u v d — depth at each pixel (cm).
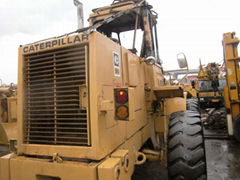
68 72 158
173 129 211
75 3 316
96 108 148
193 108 337
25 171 160
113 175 138
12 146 204
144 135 268
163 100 299
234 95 505
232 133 513
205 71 1053
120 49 199
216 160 380
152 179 304
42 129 170
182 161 189
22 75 174
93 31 151
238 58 492
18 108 175
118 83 186
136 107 233
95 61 149
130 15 298
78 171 143
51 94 166
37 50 169
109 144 164
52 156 160
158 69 351
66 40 159
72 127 158
